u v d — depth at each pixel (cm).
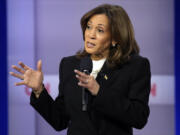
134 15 1329
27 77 518
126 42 540
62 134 1373
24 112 1373
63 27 1342
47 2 1340
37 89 534
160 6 1320
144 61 543
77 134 526
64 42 1344
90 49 535
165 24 1323
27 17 1346
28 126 1374
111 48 551
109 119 520
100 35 529
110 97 487
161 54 1331
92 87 475
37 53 1353
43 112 555
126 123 506
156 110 1342
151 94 1341
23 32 1350
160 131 1345
